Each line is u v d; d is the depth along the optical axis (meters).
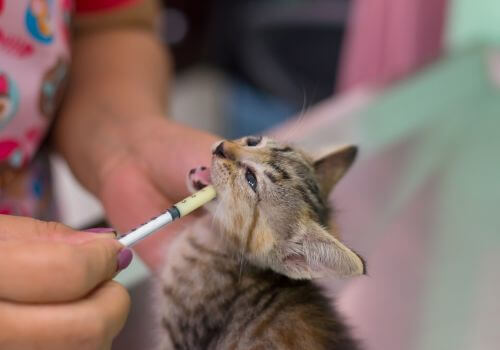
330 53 0.73
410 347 0.36
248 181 0.32
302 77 0.75
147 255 0.32
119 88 0.37
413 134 0.45
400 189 0.42
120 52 0.40
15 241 0.21
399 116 0.47
